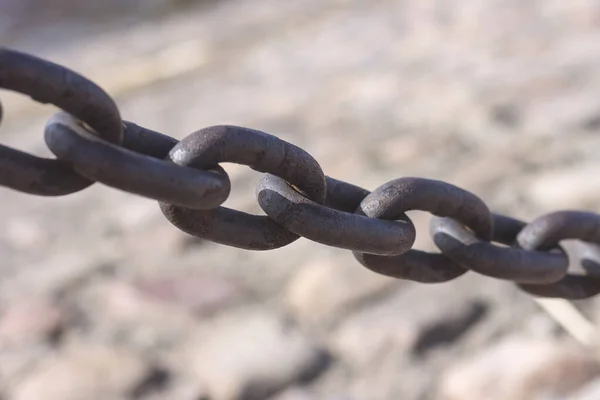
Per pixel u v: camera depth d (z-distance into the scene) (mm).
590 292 469
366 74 1325
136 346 688
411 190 410
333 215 385
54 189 355
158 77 1606
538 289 466
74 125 349
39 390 645
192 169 356
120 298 763
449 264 438
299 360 641
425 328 650
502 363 612
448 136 1006
